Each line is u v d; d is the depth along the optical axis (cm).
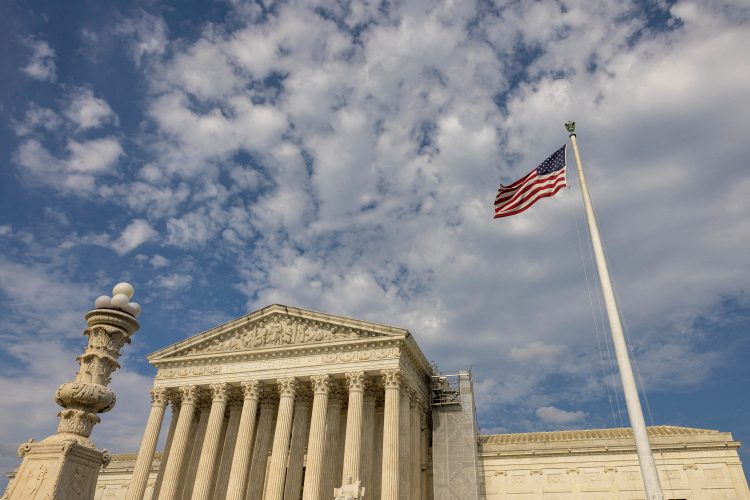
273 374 7056
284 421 6681
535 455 7925
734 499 6869
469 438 7325
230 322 7531
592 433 8369
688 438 7356
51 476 2078
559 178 4025
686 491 7069
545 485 7688
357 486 4659
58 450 2127
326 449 6788
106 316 2517
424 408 7650
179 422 7162
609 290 3111
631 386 2806
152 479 9250
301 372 6938
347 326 7000
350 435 6284
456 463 7181
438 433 7469
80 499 2181
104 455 2333
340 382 7156
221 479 7056
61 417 2295
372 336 6844
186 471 7281
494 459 8069
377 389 7100
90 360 2452
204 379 7369
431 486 7406
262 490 6925
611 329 2997
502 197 4250
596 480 7519
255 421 7375
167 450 7406
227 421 7750
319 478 6175
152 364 7719
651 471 2588
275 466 6419
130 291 2642
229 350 7400
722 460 7112
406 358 7044
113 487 9544
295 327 7300
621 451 7575
